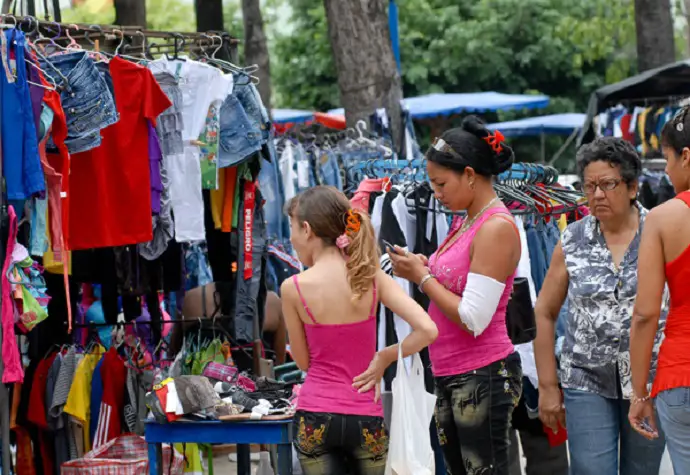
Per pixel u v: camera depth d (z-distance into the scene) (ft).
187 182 24.66
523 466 28.91
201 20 50.19
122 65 23.49
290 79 118.73
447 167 17.22
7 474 21.39
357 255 16.24
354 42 44.68
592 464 17.83
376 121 43.78
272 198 38.63
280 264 36.11
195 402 20.30
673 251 15.08
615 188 17.76
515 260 17.19
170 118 24.64
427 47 115.44
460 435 17.56
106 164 23.62
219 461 31.89
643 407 15.88
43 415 25.35
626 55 114.73
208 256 27.68
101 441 25.25
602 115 51.80
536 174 26.71
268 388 23.53
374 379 16.31
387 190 23.93
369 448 16.30
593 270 17.98
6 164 21.12
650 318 15.40
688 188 15.42
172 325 29.01
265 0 124.67
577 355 18.03
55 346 26.40
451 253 17.60
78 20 93.66
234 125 25.62
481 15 115.24
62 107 22.31
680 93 49.26
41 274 23.79
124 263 27.02
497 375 17.30
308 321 16.29
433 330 16.35
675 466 15.25
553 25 114.11
